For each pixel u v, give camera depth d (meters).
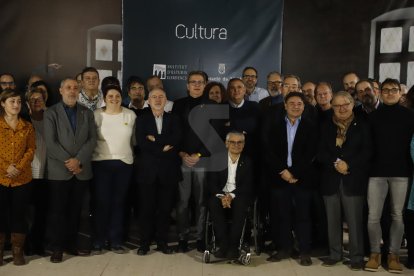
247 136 4.78
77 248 4.71
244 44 6.04
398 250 4.32
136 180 4.73
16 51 5.93
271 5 6.03
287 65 6.13
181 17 5.98
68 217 4.60
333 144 4.41
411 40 6.04
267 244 5.04
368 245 4.68
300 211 4.53
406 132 4.26
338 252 4.50
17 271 4.19
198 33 6.00
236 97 4.82
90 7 6.00
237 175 4.50
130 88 5.21
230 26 6.02
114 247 4.77
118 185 4.74
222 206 4.51
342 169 4.35
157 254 4.71
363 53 6.12
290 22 6.12
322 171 4.49
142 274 4.16
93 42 6.02
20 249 4.36
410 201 4.23
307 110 4.59
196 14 5.99
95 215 4.75
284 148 4.53
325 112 4.80
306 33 6.12
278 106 4.65
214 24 6.01
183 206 4.82
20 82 5.96
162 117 4.74
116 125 4.72
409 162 4.28
